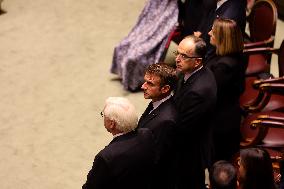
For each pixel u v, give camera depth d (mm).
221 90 15219
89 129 19859
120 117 11977
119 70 22266
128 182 12008
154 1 21922
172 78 13234
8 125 19938
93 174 12008
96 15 28391
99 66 23703
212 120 15078
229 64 14984
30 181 17484
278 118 15336
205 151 14906
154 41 21500
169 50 24250
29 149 18797
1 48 25031
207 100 14008
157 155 13156
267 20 19531
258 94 17531
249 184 10836
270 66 21609
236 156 15555
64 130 19766
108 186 12008
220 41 15016
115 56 22156
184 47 14125
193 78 14258
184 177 14844
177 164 14328
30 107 20953
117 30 26922
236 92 15555
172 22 21281
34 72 23219
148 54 21391
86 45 25406
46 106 21016
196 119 14078
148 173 12320
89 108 20953
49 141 19219
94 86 22297
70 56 24453
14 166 18062
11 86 22219
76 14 28438
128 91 21922
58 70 23375
